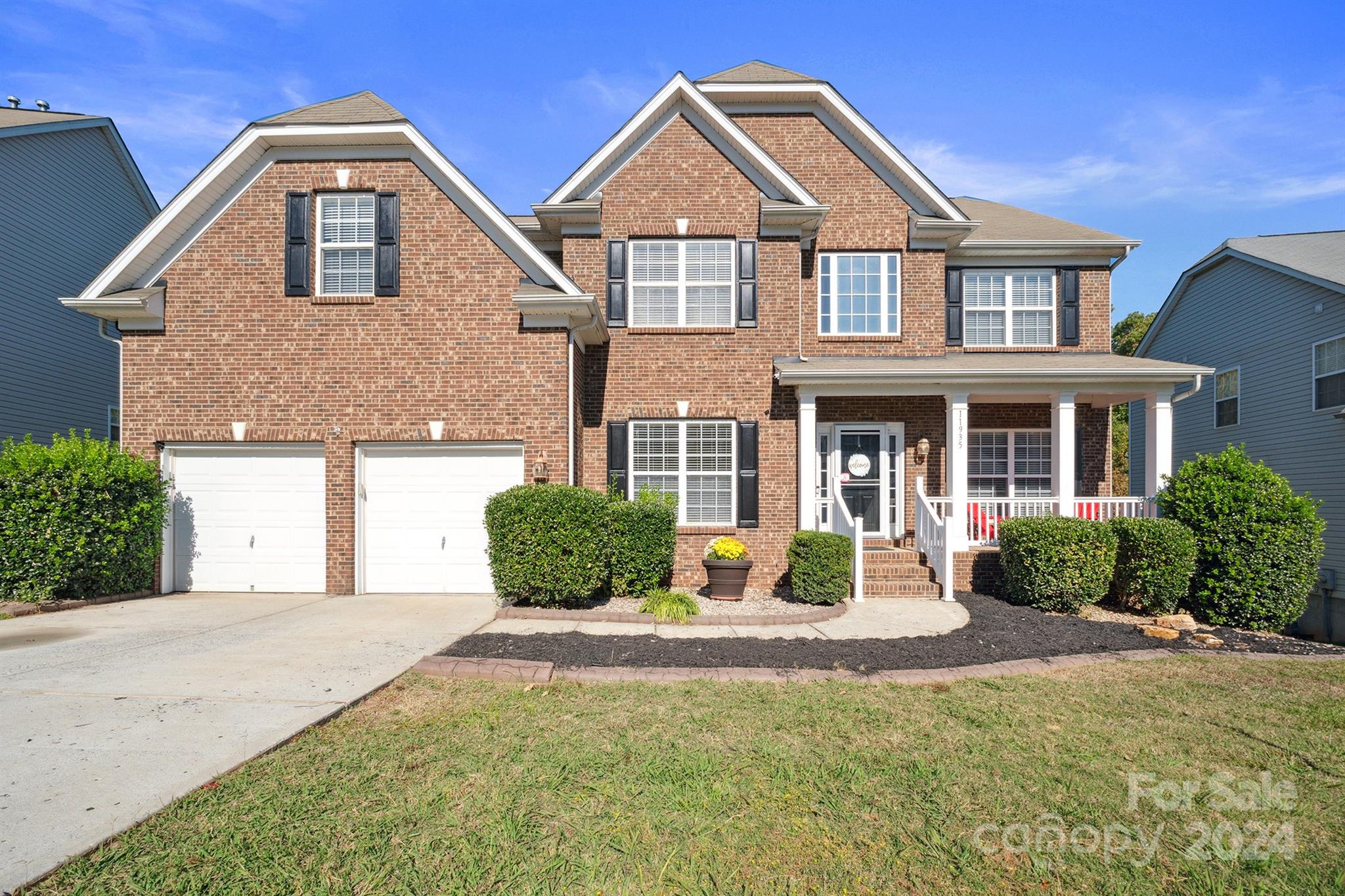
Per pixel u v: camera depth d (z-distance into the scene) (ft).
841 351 45.03
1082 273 47.83
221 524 37.11
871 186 45.91
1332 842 12.52
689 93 41.42
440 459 36.94
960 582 37.73
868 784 14.37
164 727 16.38
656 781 14.29
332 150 36.91
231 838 11.67
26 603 31.48
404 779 14.15
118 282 36.06
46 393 51.34
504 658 23.09
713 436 42.16
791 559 35.73
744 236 42.06
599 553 31.94
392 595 36.32
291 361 36.58
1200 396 64.28
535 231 45.80
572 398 37.11
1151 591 32.35
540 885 10.68
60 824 11.83
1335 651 28.14
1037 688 21.45
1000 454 46.21
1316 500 51.13
